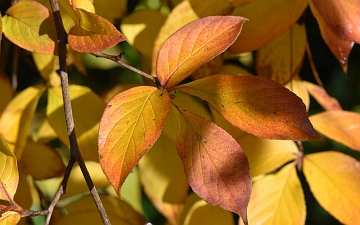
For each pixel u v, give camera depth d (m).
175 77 0.45
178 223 0.59
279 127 0.42
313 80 0.91
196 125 0.44
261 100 0.43
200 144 0.43
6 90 0.60
